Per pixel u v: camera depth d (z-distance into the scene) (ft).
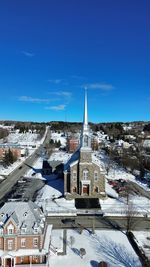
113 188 399.85
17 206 219.20
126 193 372.38
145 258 207.00
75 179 354.13
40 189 397.80
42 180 451.53
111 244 232.32
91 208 316.81
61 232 253.65
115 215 295.28
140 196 365.81
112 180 442.50
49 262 203.72
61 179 449.06
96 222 277.64
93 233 250.37
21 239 203.92
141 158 586.45
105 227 265.75
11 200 344.90
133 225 269.85
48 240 216.74
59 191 381.81
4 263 197.98
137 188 404.57
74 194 351.46
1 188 406.21
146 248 224.12
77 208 316.81
